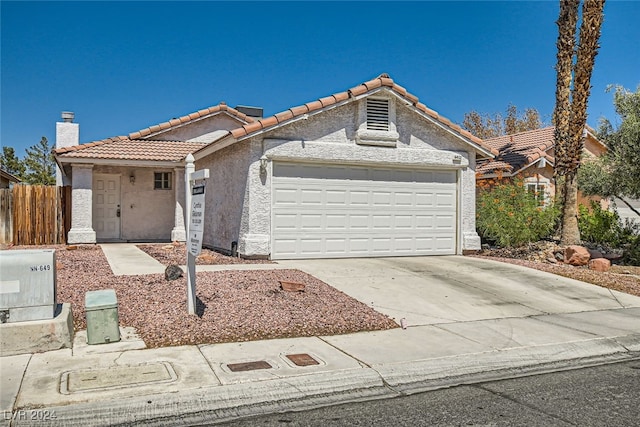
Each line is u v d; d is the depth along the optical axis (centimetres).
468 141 1514
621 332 833
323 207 1384
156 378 580
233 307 862
